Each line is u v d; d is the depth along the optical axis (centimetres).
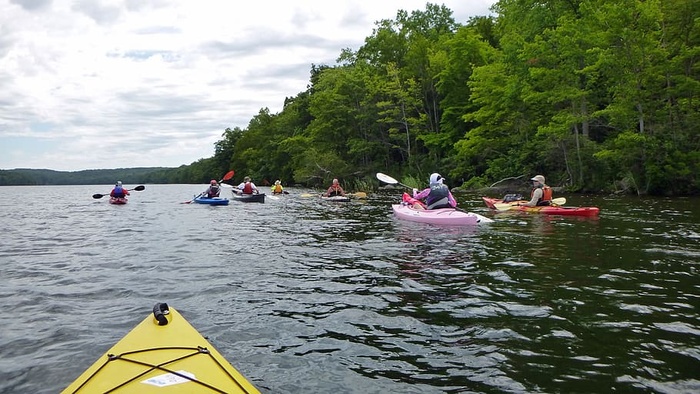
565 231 997
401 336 407
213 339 402
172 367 297
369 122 4331
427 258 732
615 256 723
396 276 618
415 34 4634
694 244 823
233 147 8162
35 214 1720
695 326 418
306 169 4369
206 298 525
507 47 2698
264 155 6381
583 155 2378
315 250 822
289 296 530
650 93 2094
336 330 422
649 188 2142
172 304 502
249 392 278
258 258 754
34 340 404
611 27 2078
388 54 4478
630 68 2098
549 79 2361
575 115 2328
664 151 2086
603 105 2584
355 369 343
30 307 498
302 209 1748
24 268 695
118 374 288
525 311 466
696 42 2245
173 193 4025
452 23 5156
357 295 532
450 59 3500
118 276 637
